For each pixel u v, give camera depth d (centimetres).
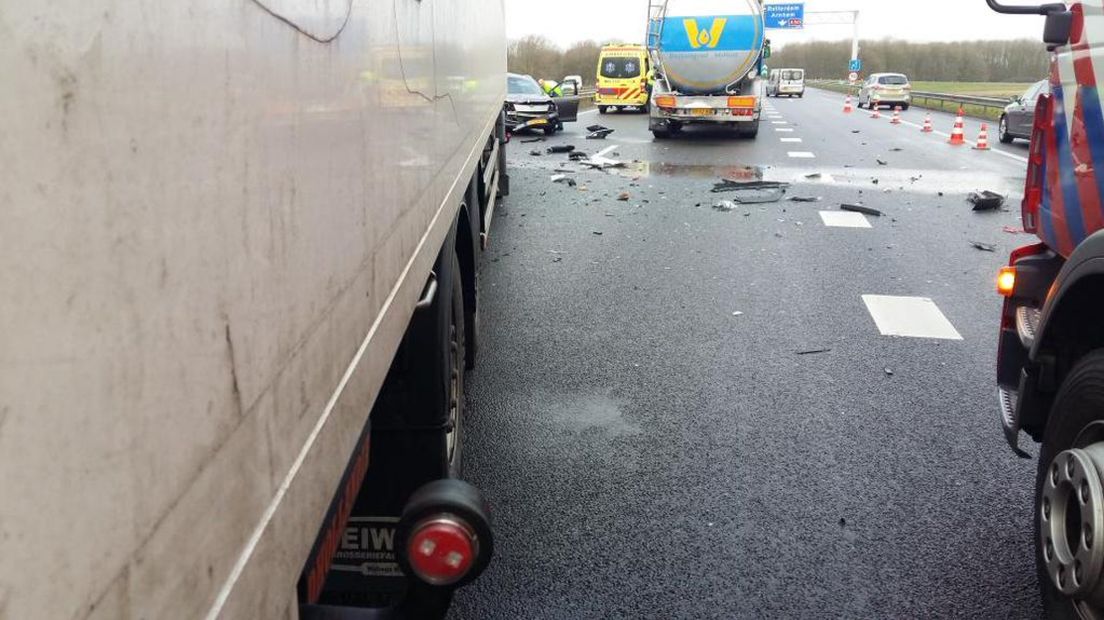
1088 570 236
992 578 325
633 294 716
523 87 2228
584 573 331
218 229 96
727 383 519
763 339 599
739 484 397
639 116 3161
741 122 2012
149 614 79
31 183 63
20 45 62
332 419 144
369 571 277
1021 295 331
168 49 84
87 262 70
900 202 1158
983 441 438
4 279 60
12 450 61
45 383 64
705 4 1906
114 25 74
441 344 285
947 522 364
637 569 334
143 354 78
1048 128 319
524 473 410
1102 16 273
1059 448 267
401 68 220
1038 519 278
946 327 621
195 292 89
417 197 248
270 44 116
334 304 147
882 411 476
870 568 333
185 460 86
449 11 342
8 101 61
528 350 582
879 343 588
